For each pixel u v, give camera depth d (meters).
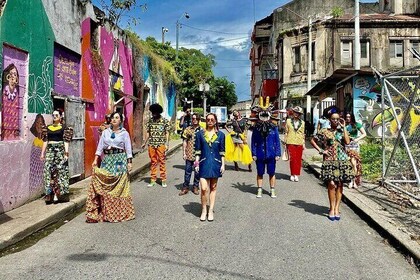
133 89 17.27
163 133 10.02
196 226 6.37
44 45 8.45
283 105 30.25
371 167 11.43
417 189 8.48
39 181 8.13
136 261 4.83
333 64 27.23
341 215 7.23
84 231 6.13
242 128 12.47
